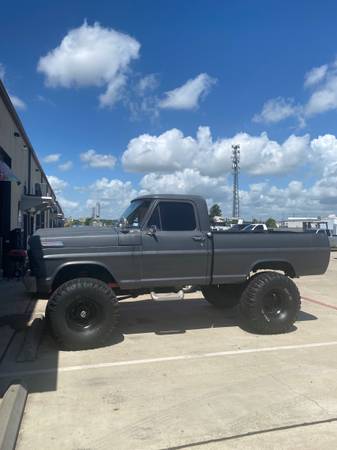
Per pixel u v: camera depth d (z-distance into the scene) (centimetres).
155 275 726
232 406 472
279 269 816
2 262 1500
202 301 1048
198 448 388
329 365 602
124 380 549
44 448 391
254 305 758
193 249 741
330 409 463
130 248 711
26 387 511
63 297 660
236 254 765
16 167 1823
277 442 396
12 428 408
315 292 1250
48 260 679
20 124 1798
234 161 6788
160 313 925
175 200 749
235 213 6788
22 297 1059
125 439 405
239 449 385
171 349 676
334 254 3116
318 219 5494
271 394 503
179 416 450
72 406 475
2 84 1344
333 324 843
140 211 754
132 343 707
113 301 682
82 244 692
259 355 646
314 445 390
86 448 391
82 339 664
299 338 741
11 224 1673
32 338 691
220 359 628
